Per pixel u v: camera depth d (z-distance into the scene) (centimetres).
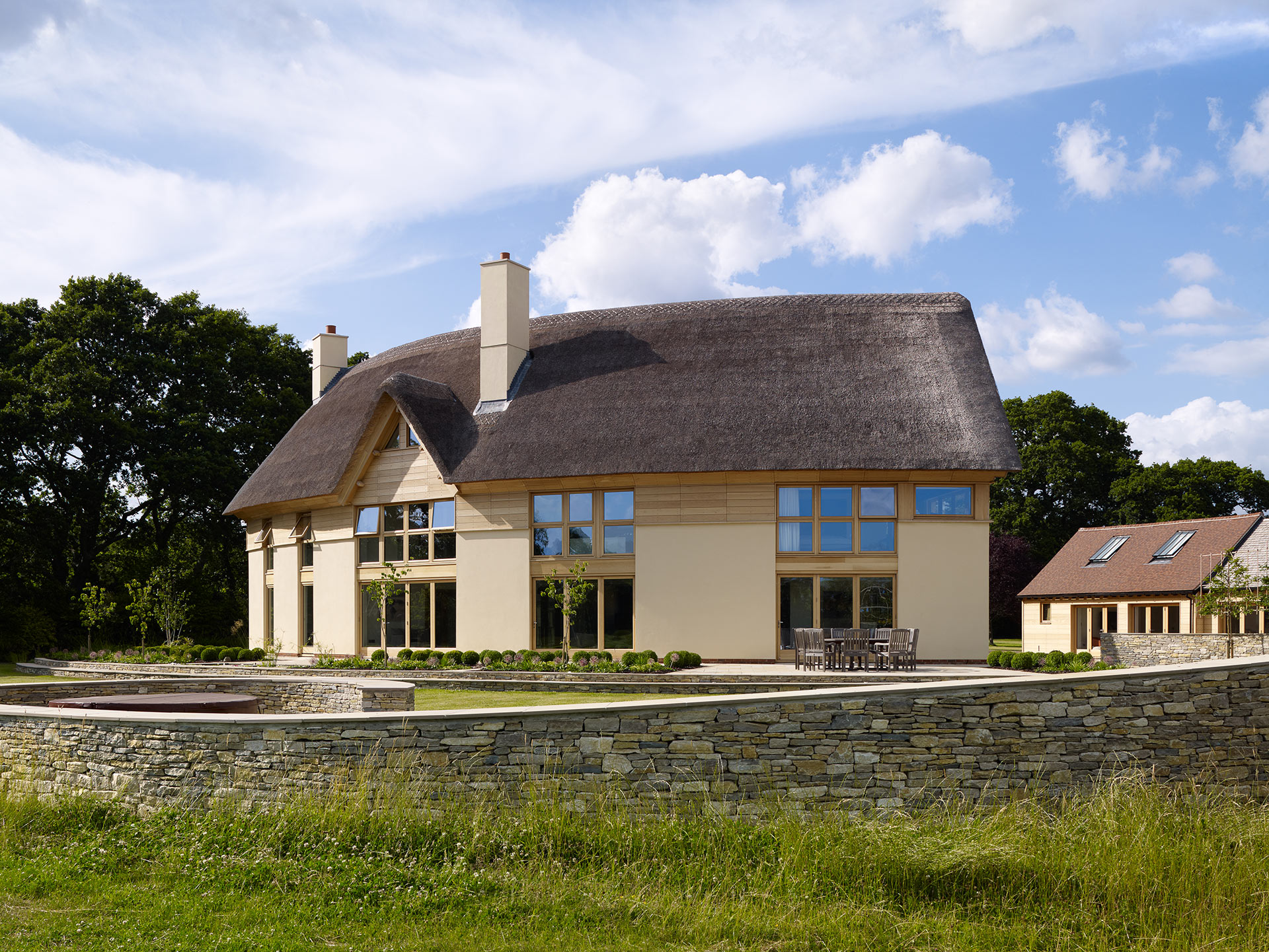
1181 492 6356
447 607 2947
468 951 743
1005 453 2491
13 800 1130
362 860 907
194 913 811
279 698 1916
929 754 1054
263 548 3666
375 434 3073
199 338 4972
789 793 1043
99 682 1781
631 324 3094
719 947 757
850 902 821
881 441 2547
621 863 913
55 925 783
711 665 2575
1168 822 955
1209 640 2703
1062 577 4400
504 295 3031
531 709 1055
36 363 4491
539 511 2827
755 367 2806
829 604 2620
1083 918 801
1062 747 1063
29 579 4631
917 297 2997
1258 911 798
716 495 2661
